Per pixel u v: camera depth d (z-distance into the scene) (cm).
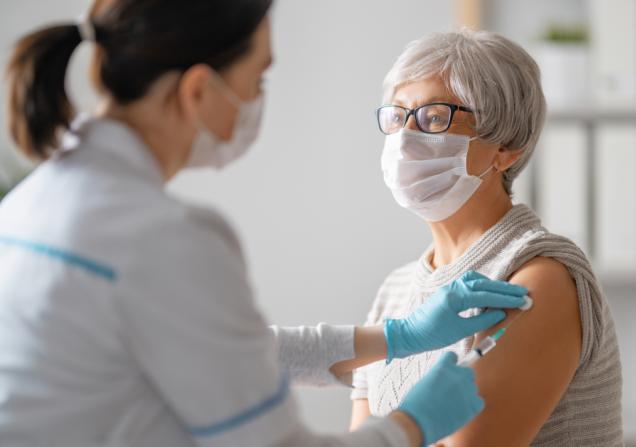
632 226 271
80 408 93
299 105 308
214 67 100
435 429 105
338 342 143
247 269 99
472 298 130
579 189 273
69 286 92
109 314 91
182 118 101
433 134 141
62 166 100
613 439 140
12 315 95
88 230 93
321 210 309
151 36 96
